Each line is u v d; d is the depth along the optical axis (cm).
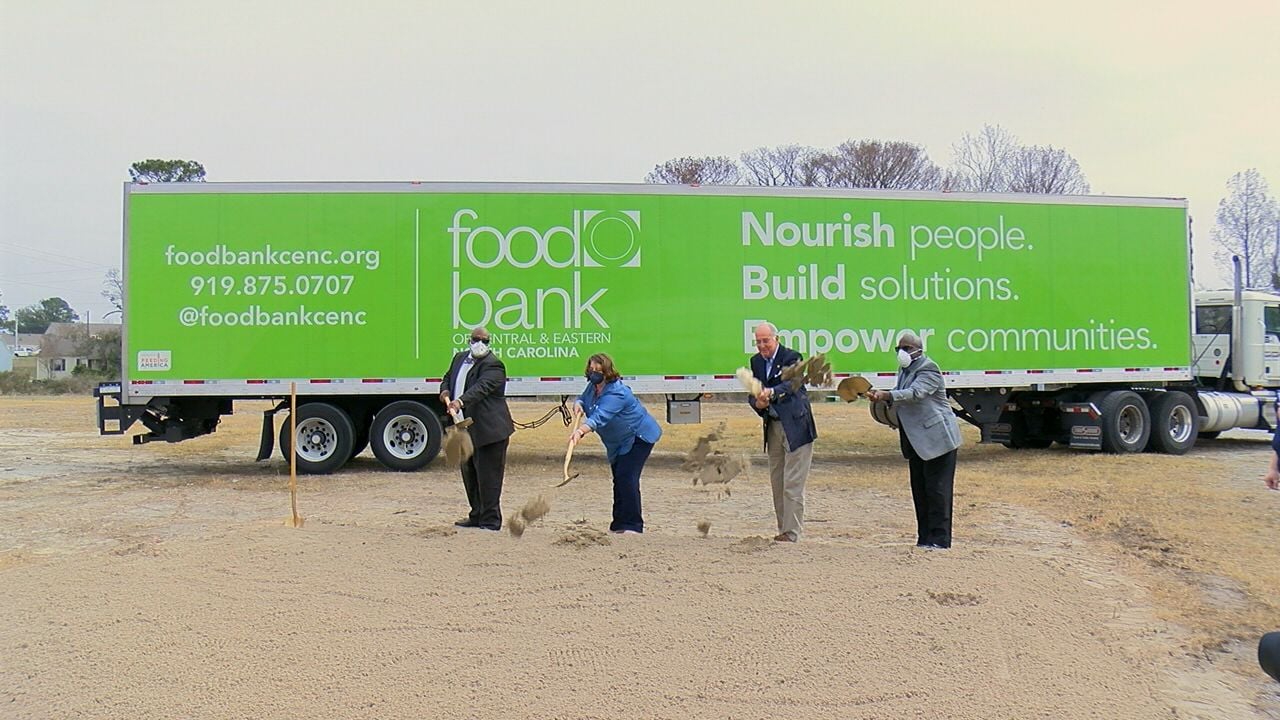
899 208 1424
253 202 1305
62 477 1309
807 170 5231
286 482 1225
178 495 1120
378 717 380
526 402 2992
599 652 448
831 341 1397
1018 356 1472
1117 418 1524
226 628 474
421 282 1320
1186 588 668
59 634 464
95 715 380
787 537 720
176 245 1296
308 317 1307
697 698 403
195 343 1294
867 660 446
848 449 1725
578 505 1042
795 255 1389
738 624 487
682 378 1358
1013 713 401
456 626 480
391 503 1051
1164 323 1543
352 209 1316
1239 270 1697
